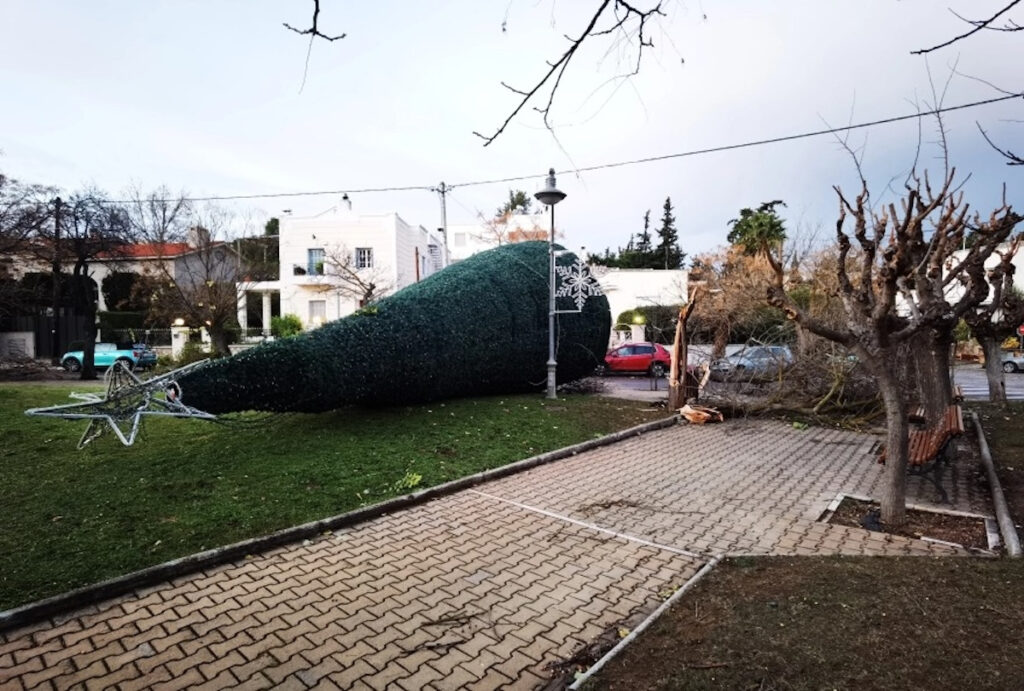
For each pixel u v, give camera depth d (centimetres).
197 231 2555
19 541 497
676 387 1281
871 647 316
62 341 2658
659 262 5334
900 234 476
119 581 422
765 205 3397
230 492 623
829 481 745
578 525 578
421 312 1028
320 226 3072
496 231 3781
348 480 674
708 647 329
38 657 342
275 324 2700
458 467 756
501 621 388
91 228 1980
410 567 476
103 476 671
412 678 324
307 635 369
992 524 557
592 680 308
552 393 1277
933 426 807
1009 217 489
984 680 283
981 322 1213
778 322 1572
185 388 752
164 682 319
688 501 659
